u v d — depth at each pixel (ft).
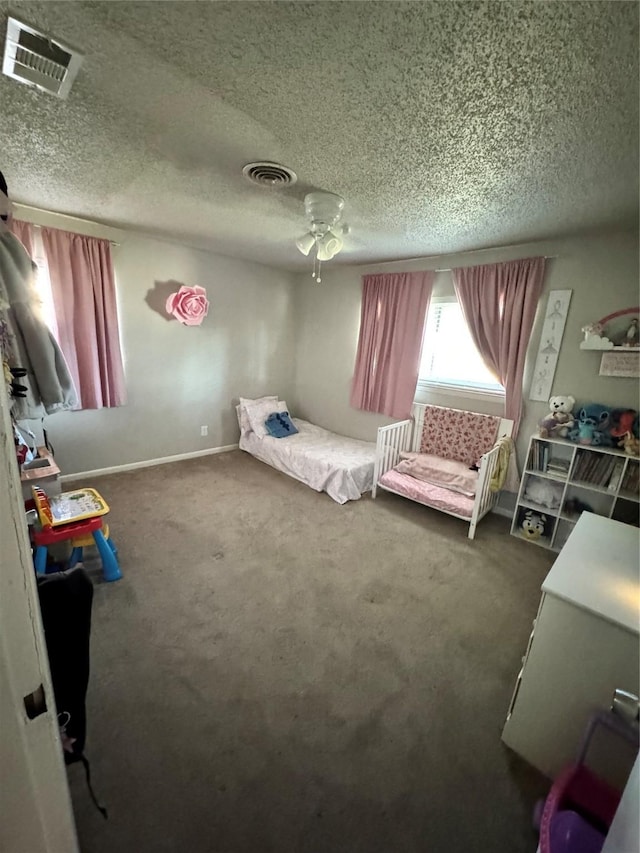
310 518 9.68
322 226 7.27
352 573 7.52
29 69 3.76
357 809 3.74
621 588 3.92
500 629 6.19
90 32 3.27
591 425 8.28
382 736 4.43
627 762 3.53
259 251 11.94
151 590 6.68
